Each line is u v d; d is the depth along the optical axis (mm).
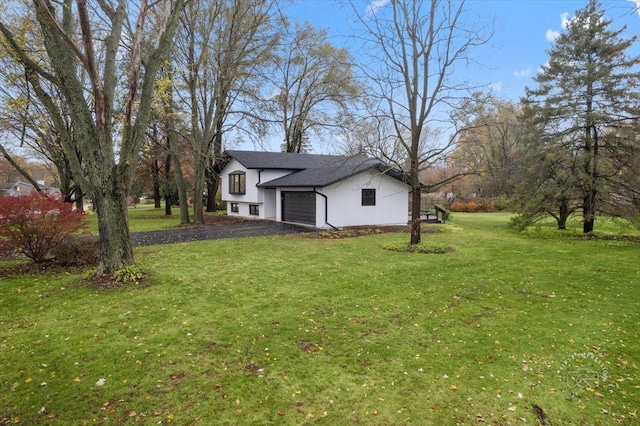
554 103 15891
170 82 12062
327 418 3215
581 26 15320
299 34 22625
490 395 3580
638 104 14312
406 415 3270
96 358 4242
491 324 5410
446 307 6152
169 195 29812
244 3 18047
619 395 3576
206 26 19031
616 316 5766
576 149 15453
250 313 5773
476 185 35188
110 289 6895
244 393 3570
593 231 17141
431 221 22656
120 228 7605
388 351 4496
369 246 12656
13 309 5898
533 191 16219
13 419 3150
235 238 14938
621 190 14742
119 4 7410
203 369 4016
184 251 11453
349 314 5781
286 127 32000
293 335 4945
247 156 25453
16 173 53188
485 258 10539
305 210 20547
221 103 20406
